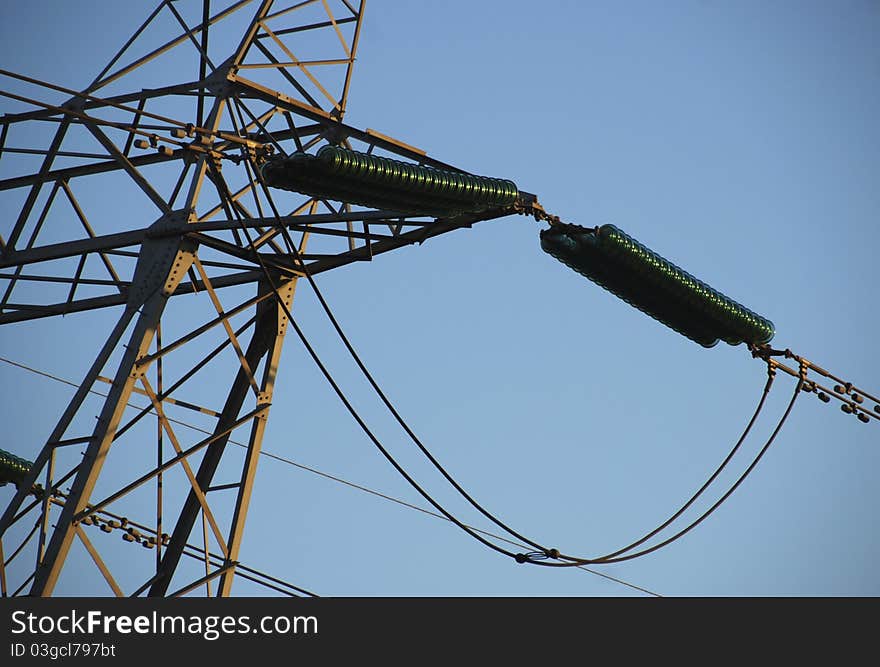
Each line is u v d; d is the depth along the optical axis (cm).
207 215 5219
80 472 4725
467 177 4850
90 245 5306
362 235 5228
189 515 5128
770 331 5691
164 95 5422
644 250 5384
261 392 5238
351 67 5803
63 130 5512
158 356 4962
